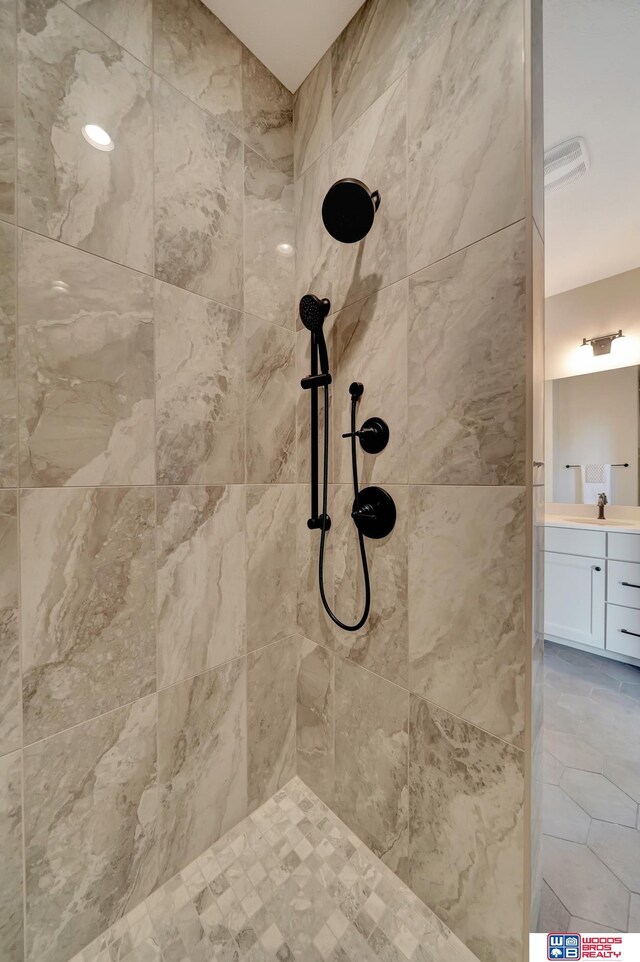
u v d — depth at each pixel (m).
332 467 1.11
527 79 0.68
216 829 1.04
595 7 1.07
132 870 0.87
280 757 1.21
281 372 1.19
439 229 0.82
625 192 1.79
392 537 0.94
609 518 2.59
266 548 1.15
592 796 1.30
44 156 0.73
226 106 1.04
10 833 0.71
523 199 0.69
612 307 2.58
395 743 0.94
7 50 0.68
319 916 0.86
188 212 0.96
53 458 0.75
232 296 1.06
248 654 1.11
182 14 0.94
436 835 0.86
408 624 0.91
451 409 0.81
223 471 1.04
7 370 0.69
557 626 2.41
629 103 1.36
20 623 0.71
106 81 0.81
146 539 0.89
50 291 0.74
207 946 0.81
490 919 0.76
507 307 0.72
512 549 0.72
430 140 0.84
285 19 1.02
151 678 0.90
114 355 0.83
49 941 0.75
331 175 1.09
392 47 0.92
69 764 0.77
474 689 0.78
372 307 0.98
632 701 1.85
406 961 0.78
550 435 2.87
